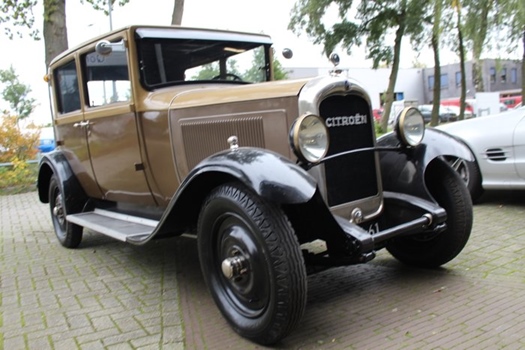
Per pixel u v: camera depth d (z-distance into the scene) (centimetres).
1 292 364
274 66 466
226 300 280
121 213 455
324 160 274
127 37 379
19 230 604
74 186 486
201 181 283
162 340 270
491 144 521
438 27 1273
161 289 356
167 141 367
